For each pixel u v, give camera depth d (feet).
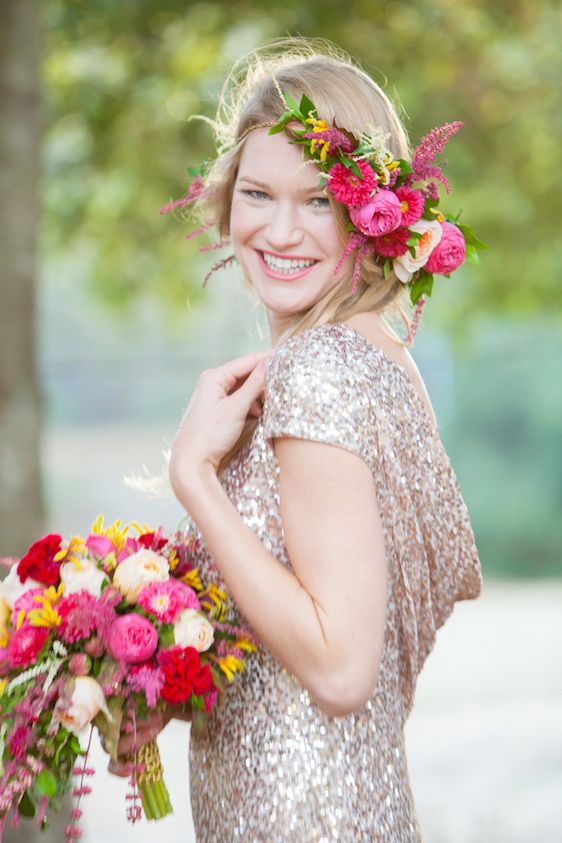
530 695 40.68
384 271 10.91
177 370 149.89
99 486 109.40
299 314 11.20
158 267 44.68
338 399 9.59
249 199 10.97
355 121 10.75
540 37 38.86
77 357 159.74
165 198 39.55
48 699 9.80
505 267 44.91
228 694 10.28
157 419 155.12
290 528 9.57
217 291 45.75
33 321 24.17
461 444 87.61
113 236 42.75
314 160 10.55
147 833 27.78
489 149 39.58
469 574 10.85
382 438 9.77
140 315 54.90
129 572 10.11
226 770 10.23
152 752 10.66
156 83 36.37
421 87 37.73
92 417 155.43
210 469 9.98
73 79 36.40
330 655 9.20
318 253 10.81
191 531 10.82
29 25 24.27
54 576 10.18
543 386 86.48
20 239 24.06
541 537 82.58
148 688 9.68
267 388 9.95
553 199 41.29
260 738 10.07
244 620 10.44
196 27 34.45
